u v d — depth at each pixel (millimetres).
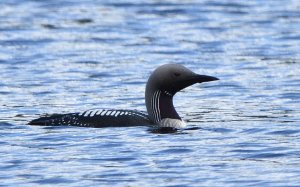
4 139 14273
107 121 15086
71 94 18344
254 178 12172
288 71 20625
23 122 15523
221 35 24953
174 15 27875
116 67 21141
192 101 17656
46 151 13570
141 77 20094
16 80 19703
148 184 11977
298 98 17797
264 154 13344
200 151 13562
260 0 30453
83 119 15148
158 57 22281
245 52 22844
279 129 14938
